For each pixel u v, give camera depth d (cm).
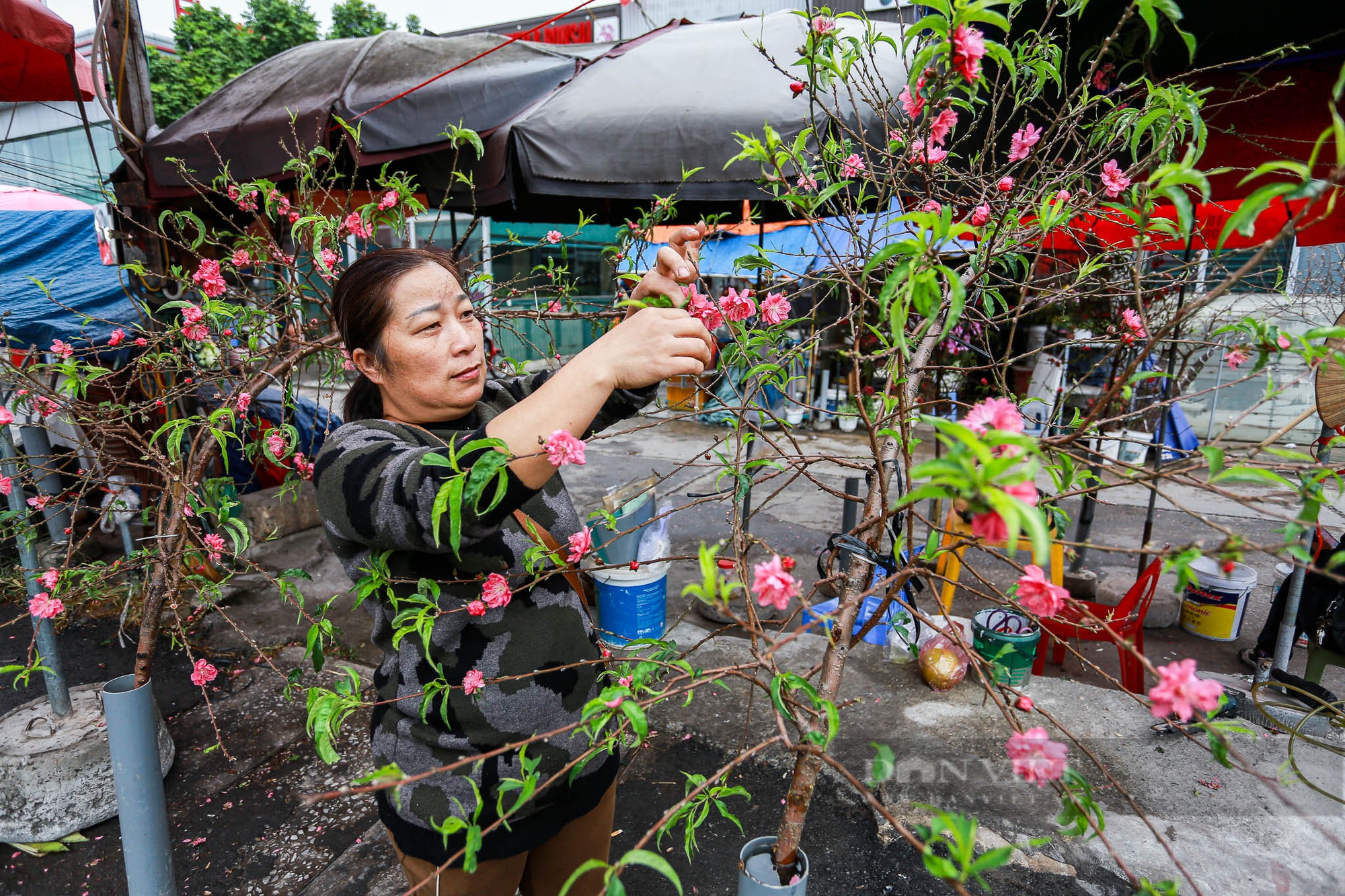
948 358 418
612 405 149
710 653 337
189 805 264
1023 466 56
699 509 606
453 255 227
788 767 269
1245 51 229
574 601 139
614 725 132
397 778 80
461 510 85
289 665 355
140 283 389
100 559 455
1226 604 395
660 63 343
